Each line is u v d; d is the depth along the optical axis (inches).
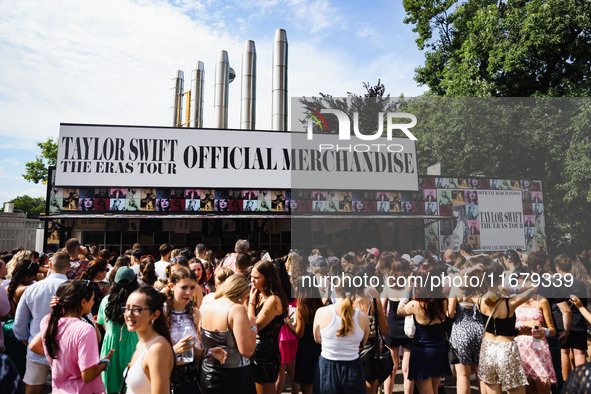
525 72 657.0
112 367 137.2
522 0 661.9
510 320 151.3
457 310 176.7
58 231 552.1
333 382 127.4
